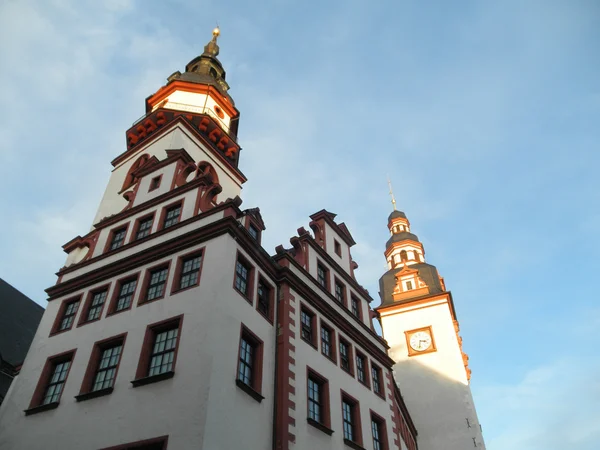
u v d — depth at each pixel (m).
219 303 19.48
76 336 22.83
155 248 23.42
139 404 18.22
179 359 18.62
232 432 17.47
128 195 31.22
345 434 23.88
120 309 22.52
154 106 42.16
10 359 32.12
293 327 23.31
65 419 19.69
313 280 27.23
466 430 41.69
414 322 50.38
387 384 29.80
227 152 39.03
